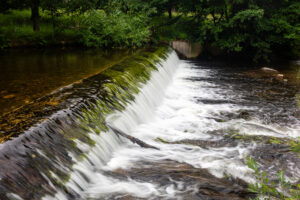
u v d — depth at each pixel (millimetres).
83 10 19688
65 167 4449
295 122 8977
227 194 4926
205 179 5363
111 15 20047
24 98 7707
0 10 18406
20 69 11289
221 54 24531
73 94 6801
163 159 6062
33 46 17703
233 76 15914
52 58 14102
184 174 5480
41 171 4004
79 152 4945
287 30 20359
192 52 25281
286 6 21734
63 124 5211
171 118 8984
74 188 4332
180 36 27938
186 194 4848
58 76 10258
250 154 6586
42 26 20328
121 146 6363
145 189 4891
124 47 19312
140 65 11359
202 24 23500
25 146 4203
